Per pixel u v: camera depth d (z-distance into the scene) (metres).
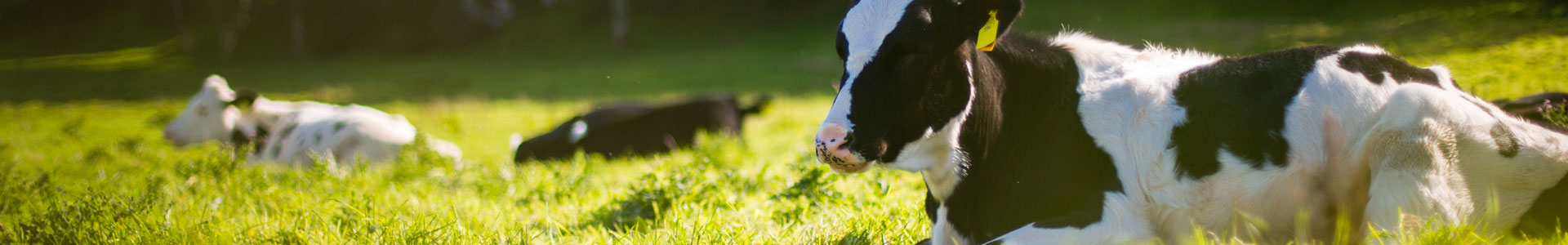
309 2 40.03
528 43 34.69
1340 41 15.41
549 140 9.77
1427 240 2.81
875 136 3.09
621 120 9.91
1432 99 3.02
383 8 39.34
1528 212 3.14
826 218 4.53
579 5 36.19
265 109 11.92
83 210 4.47
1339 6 18.05
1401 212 2.94
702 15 32.69
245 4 42.06
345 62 36.66
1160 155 3.21
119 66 41.16
